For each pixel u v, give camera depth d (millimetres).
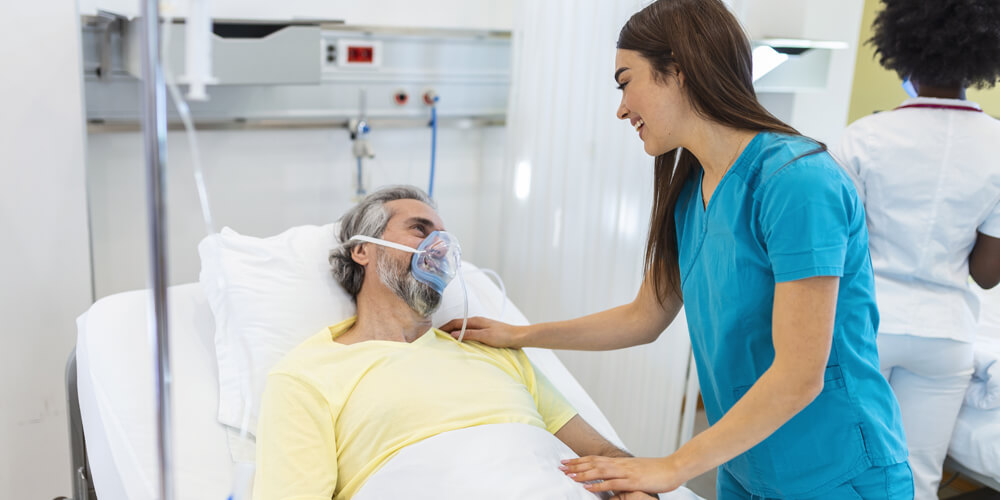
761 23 2223
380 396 1325
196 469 1331
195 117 2221
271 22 2031
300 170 2457
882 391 1196
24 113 1849
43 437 2072
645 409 2146
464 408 1337
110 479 1345
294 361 1368
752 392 1042
